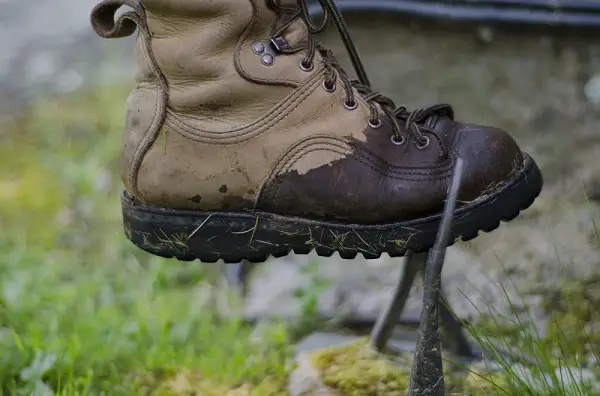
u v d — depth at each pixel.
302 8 1.63
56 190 2.65
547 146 2.20
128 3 1.61
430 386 1.59
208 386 1.78
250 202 1.62
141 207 1.63
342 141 1.61
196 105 1.61
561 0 2.16
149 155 1.62
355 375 1.76
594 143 2.19
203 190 1.61
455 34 2.19
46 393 1.73
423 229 1.61
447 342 1.80
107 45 4.55
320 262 2.08
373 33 2.19
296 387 1.76
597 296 1.91
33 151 3.05
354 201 1.61
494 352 1.70
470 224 1.61
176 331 1.88
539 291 1.94
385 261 2.08
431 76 2.21
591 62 2.18
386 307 1.78
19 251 2.15
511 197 1.63
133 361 1.82
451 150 1.63
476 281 1.98
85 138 3.13
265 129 1.61
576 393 1.67
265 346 1.85
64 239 2.24
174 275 2.06
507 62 2.20
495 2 2.17
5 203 2.54
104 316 1.92
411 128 1.63
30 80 4.02
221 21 1.60
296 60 1.61
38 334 1.83
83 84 3.96
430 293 1.58
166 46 1.60
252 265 2.07
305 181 1.61
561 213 2.11
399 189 1.61
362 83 1.68
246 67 1.60
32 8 5.27
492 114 2.21
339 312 1.94
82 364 1.80
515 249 2.05
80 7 5.29
